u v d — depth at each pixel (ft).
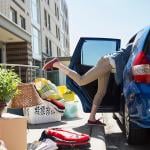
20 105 10.91
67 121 17.20
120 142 13.78
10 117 9.16
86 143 11.08
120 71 13.57
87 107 15.94
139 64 11.85
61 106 16.88
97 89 15.69
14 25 39.27
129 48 13.76
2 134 8.87
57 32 92.63
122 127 16.83
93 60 16.61
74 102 18.48
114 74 14.56
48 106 16.51
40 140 11.08
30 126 15.75
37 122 16.22
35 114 16.14
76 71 16.37
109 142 13.83
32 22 58.44
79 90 15.96
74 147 10.78
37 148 9.84
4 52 46.70
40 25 65.00
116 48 16.80
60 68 14.98
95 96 14.93
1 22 34.40
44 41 69.15
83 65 16.49
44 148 9.87
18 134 8.99
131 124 12.40
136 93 11.73
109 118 20.29
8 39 44.06
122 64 13.60
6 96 9.18
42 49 65.77
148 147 12.78
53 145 10.07
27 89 11.05
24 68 27.50
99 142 12.17
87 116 18.99
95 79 14.69
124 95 12.92
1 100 9.18
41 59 64.28
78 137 10.96
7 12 43.78
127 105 12.46
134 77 11.92
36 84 16.62
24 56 47.01
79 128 14.78
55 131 11.05
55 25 88.53
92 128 14.69
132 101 11.98
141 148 12.69
